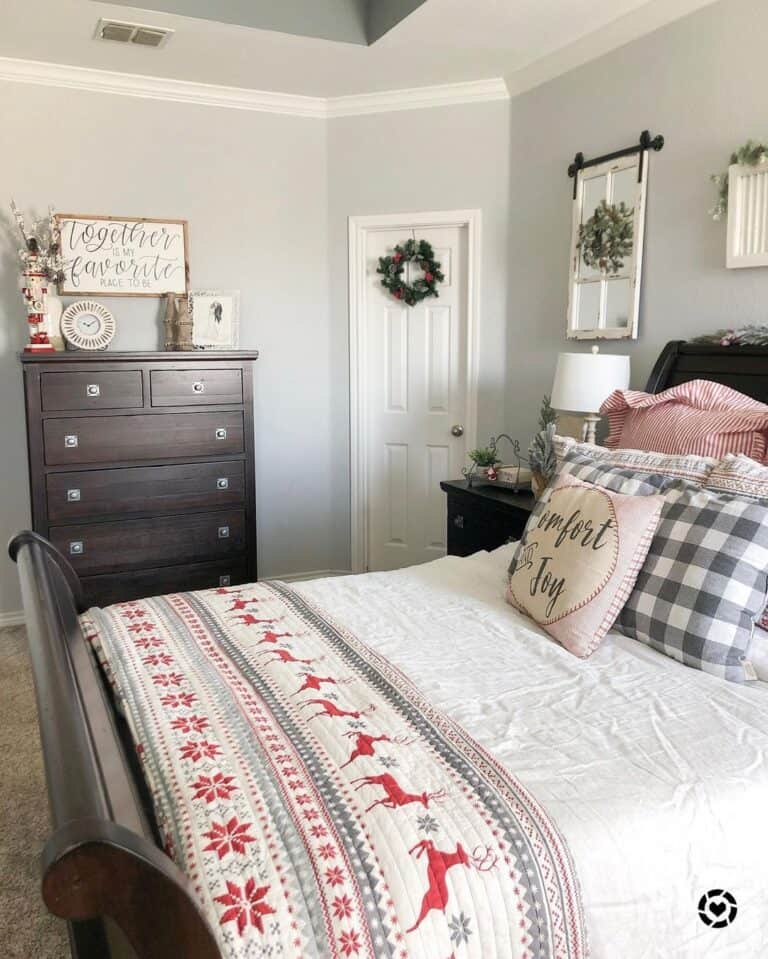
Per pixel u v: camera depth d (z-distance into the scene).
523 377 4.16
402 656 1.78
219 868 1.02
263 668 1.64
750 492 1.85
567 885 1.11
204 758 1.26
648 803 1.23
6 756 2.75
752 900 1.24
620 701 1.56
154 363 3.64
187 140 4.11
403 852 1.07
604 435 3.48
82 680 1.45
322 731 1.36
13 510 4.03
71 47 3.54
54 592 1.61
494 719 1.47
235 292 4.24
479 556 2.64
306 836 1.08
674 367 2.98
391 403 4.59
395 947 0.98
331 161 4.39
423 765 1.27
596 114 3.52
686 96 3.06
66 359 3.47
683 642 1.71
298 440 4.57
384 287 4.46
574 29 3.38
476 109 4.14
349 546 4.72
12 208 3.82
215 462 3.83
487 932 1.04
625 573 1.81
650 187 3.26
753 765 1.33
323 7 3.43
